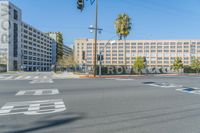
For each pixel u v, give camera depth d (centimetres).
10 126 542
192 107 796
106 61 12181
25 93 1173
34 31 13312
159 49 12106
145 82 2039
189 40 11756
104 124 561
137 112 702
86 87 1505
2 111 715
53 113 683
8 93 1174
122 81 2161
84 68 5109
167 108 773
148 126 547
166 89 1423
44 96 1057
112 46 12212
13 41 10144
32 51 12988
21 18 11012
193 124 570
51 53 16275
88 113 683
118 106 801
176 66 5372
